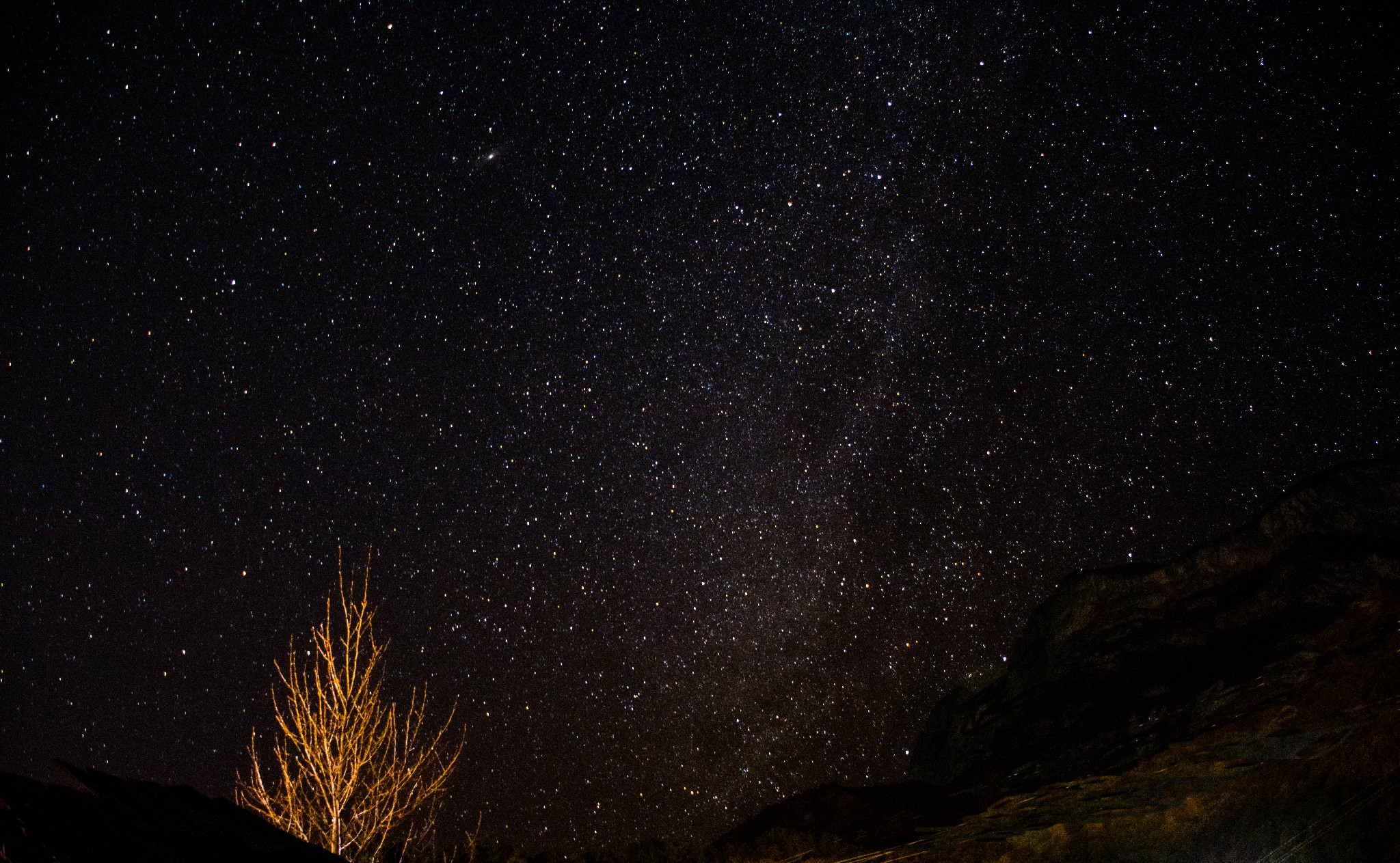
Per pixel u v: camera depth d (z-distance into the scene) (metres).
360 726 9.70
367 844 9.52
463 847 11.72
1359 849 8.06
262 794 9.27
